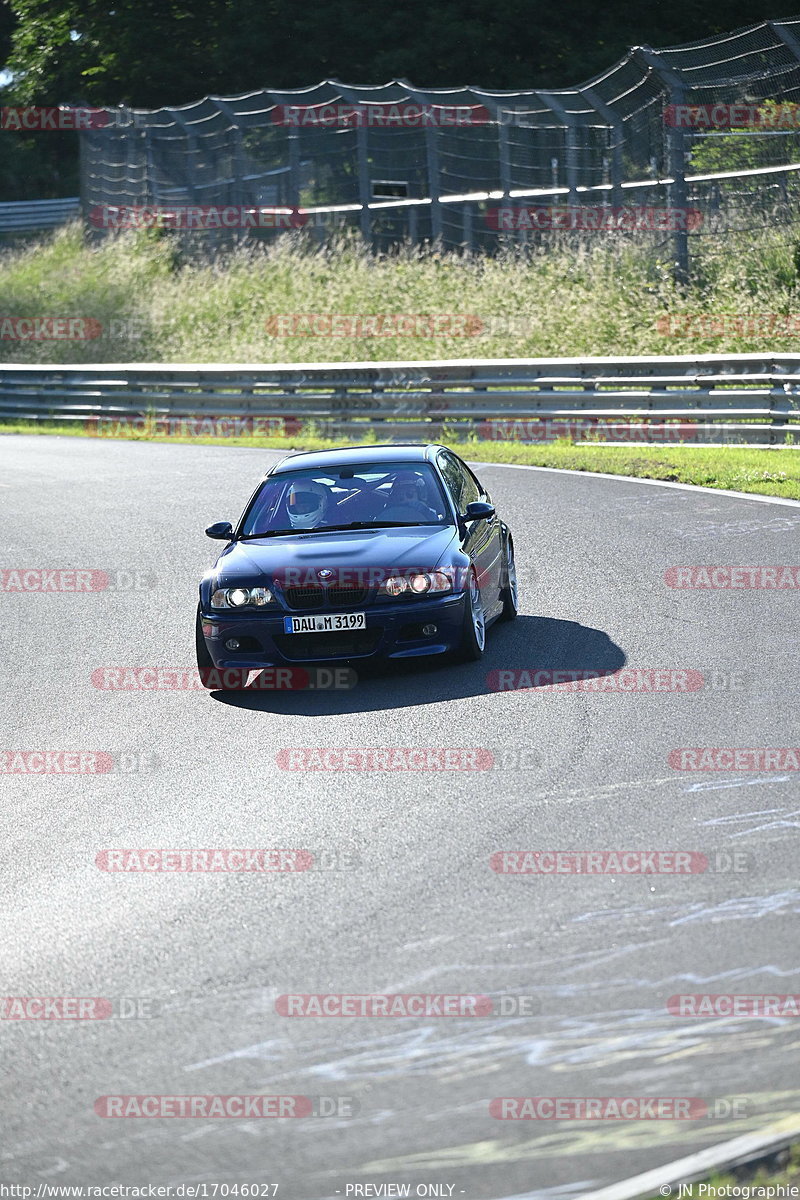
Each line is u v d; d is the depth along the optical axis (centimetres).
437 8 15525
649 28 15138
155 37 17475
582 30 15288
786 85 8788
